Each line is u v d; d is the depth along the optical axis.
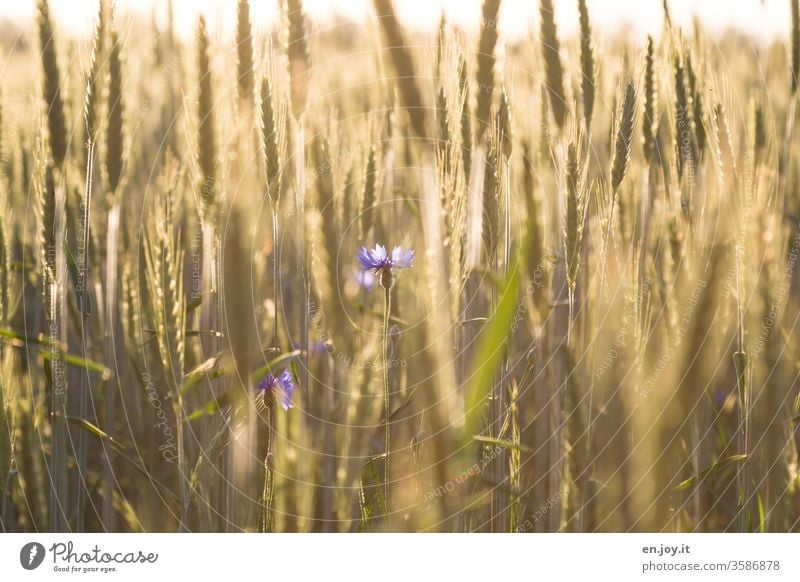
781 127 1.80
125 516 1.78
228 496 1.62
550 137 1.63
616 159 1.52
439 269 1.61
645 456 1.67
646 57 1.62
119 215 1.71
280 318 1.76
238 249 1.50
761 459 1.74
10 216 1.63
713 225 1.69
